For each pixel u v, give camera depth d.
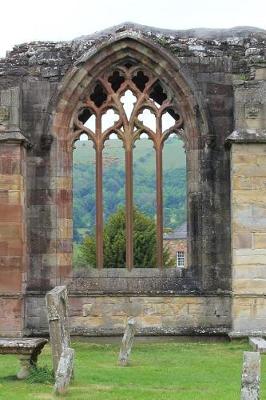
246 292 28.78
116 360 24.62
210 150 30.20
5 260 29.30
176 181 132.38
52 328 19.25
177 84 30.48
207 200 30.11
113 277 30.17
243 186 29.09
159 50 30.33
